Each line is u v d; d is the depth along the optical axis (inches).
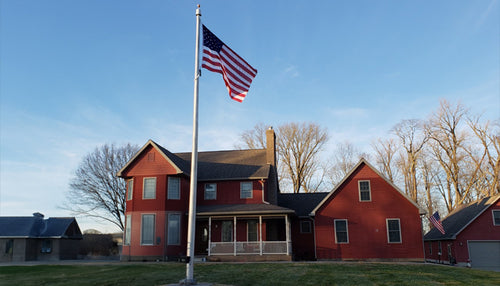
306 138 1866.4
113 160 1736.0
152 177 1073.5
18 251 1347.2
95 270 754.2
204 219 1094.4
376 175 1061.8
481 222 1161.4
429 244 1507.1
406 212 1023.6
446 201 1900.8
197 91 511.8
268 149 1264.8
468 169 1683.1
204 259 981.2
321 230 1047.6
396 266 800.3
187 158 1334.9
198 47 522.9
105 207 1712.6
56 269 789.9
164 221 1036.5
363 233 1028.5
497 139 1610.5
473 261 1136.8
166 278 617.3
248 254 980.6
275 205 1119.6
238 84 561.9
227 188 1157.1
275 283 571.2
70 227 1493.6
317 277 629.0
